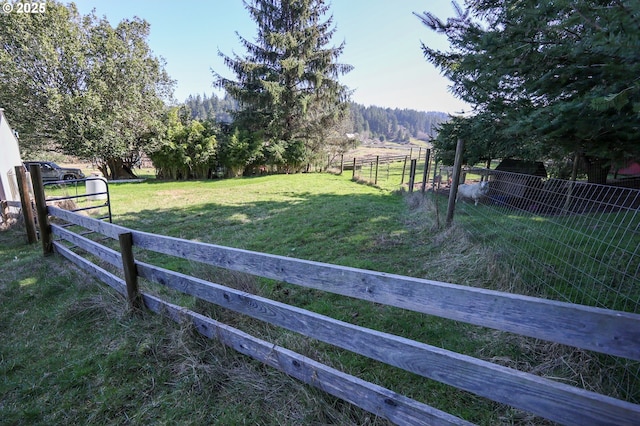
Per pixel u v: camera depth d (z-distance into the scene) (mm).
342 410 1549
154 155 14852
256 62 16672
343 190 10312
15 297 2875
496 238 4062
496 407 1614
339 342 1510
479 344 2125
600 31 1901
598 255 3367
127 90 14125
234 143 14984
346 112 17750
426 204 6355
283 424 1509
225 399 1673
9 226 5316
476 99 4504
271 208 7285
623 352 915
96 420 1570
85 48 13438
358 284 1444
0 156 6016
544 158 6398
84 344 2164
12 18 11797
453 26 3768
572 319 981
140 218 6445
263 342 1804
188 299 2732
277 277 1724
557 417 1020
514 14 2758
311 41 16078
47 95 12484
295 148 16734
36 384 1804
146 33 15688
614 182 7023
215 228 5613
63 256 3879
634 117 2465
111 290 2889
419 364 1285
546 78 2826
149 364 1945
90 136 13195
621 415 910
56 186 11602
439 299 1233
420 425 1290
